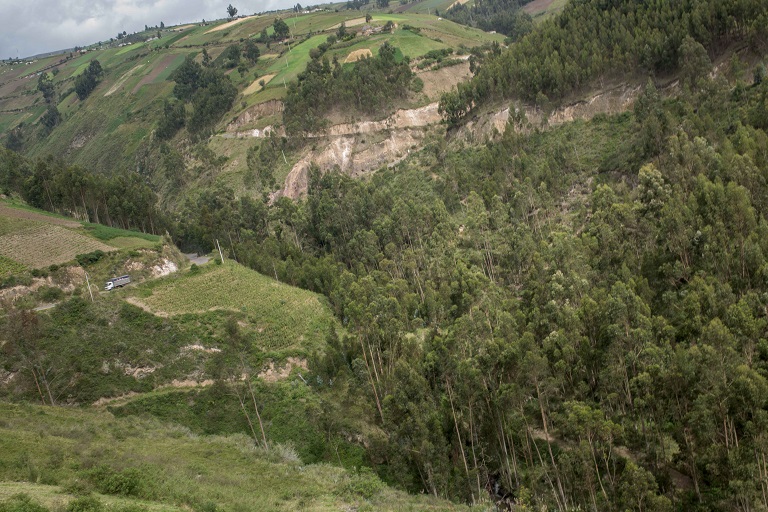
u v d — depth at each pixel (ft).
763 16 396.37
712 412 184.34
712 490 190.49
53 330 291.38
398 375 233.76
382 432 242.17
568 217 393.91
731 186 278.26
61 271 338.13
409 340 266.36
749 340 209.15
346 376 266.98
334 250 438.40
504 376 221.25
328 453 245.65
